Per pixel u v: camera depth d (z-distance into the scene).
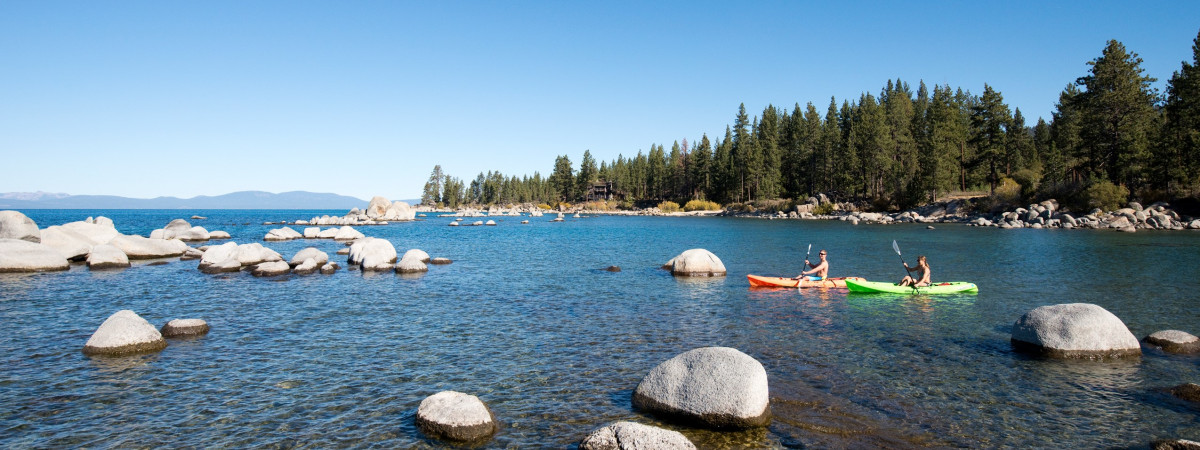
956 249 33.81
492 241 43.59
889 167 86.69
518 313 14.77
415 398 8.48
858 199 95.31
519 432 7.30
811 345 11.56
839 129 106.75
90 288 18.50
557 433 7.27
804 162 102.62
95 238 29.38
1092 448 6.93
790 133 107.44
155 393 8.65
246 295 17.36
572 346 11.45
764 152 107.50
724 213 111.38
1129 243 36.56
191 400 8.37
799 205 95.12
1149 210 55.31
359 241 26.78
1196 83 54.09
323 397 8.51
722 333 12.60
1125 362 10.29
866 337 12.23
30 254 22.50
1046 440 7.13
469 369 9.89
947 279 21.36
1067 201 62.75
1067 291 18.38
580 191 166.62
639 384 8.35
